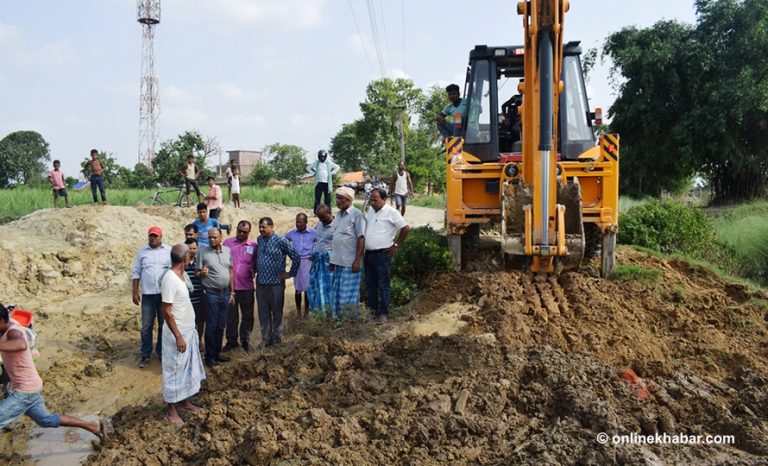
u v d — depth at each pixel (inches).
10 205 765.9
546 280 346.0
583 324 285.9
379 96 1825.8
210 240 306.3
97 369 312.7
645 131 986.1
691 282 381.4
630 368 248.4
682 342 274.8
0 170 1887.3
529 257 308.8
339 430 210.8
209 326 307.3
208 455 213.0
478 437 205.8
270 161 2303.2
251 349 335.3
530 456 189.6
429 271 373.7
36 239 501.0
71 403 285.9
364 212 323.6
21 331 223.1
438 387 235.3
